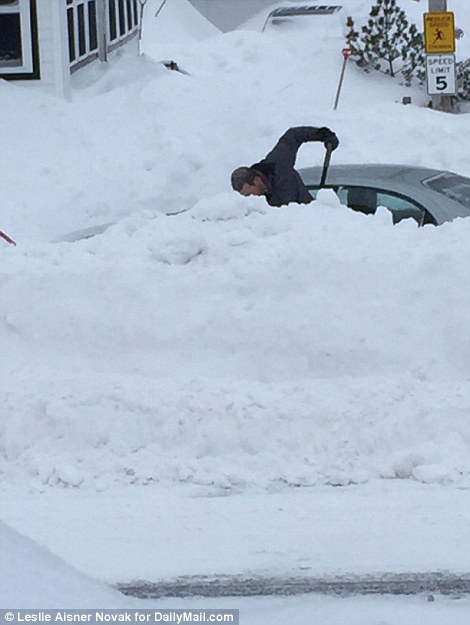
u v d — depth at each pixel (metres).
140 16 19.59
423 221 8.46
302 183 8.78
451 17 16.52
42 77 15.27
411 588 5.12
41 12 15.10
